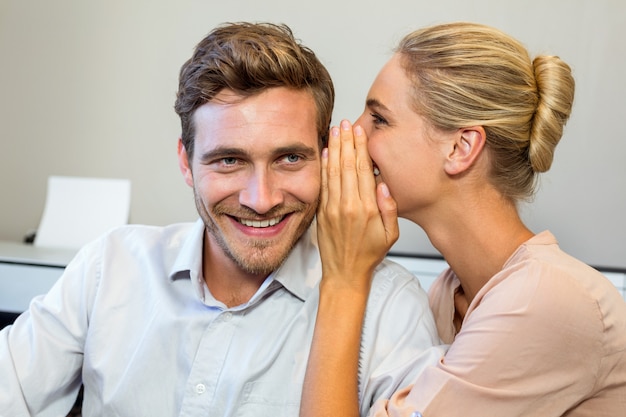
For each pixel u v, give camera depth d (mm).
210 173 942
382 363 992
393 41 2748
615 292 933
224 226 976
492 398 869
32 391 1054
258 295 1010
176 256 1090
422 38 1021
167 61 2979
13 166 3150
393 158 1019
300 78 923
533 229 2686
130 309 1063
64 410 1102
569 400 899
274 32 964
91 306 1084
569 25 2598
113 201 2811
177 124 2998
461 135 994
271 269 987
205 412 981
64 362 1078
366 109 1090
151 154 3023
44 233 2791
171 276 1055
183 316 1021
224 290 1063
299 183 950
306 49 997
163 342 1023
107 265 1095
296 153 937
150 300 1056
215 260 1057
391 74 1031
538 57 1055
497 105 981
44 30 3070
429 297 1277
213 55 913
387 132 1025
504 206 1049
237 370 981
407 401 901
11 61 3111
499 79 982
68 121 3082
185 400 986
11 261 2234
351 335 972
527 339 869
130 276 1089
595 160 2627
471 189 1029
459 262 1081
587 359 885
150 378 1018
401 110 1014
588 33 2588
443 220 1062
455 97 976
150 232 1145
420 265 2568
